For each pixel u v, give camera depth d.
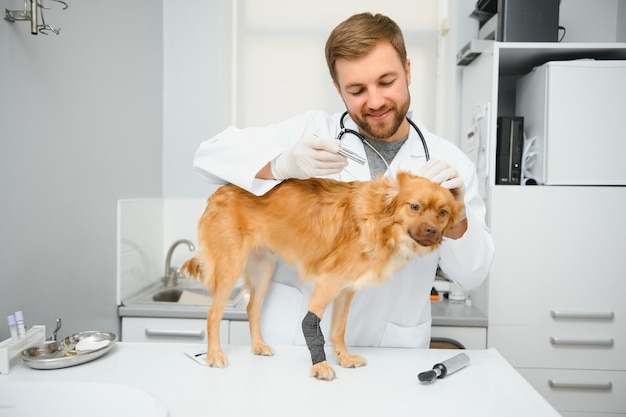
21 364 1.30
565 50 2.37
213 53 3.09
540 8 2.46
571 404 2.39
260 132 1.48
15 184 1.61
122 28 2.45
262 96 3.38
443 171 1.24
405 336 1.65
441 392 1.13
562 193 2.34
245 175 1.30
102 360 1.33
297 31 3.34
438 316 2.40
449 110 3.12
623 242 2.33
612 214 2.33
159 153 3.05
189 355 1.36
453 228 1.25
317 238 1.27
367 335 1.64
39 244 1.75
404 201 1.14
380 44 1.29
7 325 1.56
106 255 2.30
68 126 1.94
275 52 3.36
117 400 1.12
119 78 2.42
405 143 1.63
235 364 1.31
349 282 1.23
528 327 2.38
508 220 2.36
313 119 1.71
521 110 2.68
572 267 2.35
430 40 3.32
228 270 1.33
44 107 1.77
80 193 2.04
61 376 1.22
